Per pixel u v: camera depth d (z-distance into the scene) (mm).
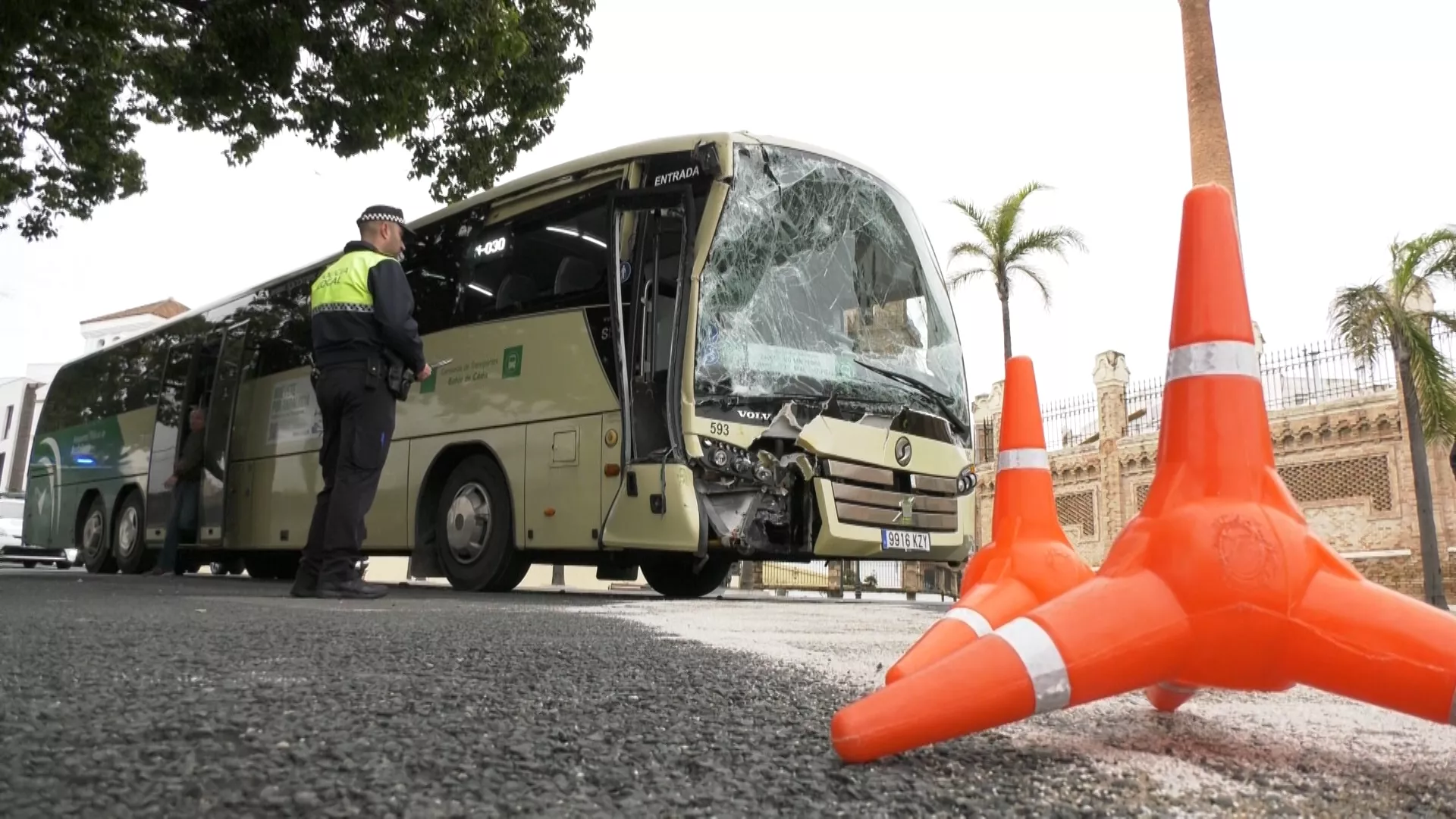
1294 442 20281
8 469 67625
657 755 1650
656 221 7395
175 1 11062
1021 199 22906
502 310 8547
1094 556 24312
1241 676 1639
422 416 9047
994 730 1890
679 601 8109
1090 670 1580
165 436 13328
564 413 7777
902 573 23938
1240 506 1675
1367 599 1586
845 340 7754
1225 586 1612
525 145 13359
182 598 5879
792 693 2395
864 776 1500
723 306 7117
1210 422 1743
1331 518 19500
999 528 2635
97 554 14688
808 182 7953
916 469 7832
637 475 7043
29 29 10172
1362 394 19281
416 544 8820
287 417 11078
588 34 13414
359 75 11312
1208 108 16625
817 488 7219
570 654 3186
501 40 11453
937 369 8336
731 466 6910
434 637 3664
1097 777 1507
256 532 11211
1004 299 22828
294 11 10820
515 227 8750
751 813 1322
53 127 13844
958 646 2230
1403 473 18562
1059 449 25578
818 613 6203
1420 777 1536
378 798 1355
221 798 1337
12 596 5770
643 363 7219
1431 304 17016
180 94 11914
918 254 8680
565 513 7621
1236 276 1800
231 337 12461
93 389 16078
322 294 6234
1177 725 1977
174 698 2039
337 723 1835
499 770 1527
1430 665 1496
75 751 1543
